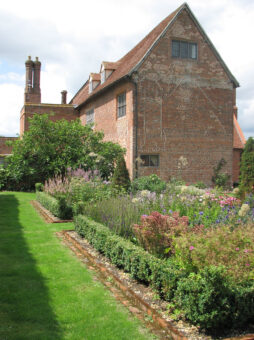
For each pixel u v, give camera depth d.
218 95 19.36
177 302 4.01
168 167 18.06
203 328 3.70
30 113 27.05
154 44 17.77
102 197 10.17
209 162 19.05
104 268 5.54
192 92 18.69
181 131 18.38
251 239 4.80
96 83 26.30
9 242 7.29
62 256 6.36
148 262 4.70
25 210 11.79
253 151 11.69
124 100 18.67
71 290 4.74
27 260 6.05
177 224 5.55
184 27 18.47
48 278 5.17
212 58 19.19
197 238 4.59
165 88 18.05
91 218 8.04
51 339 3.44
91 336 3.53
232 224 6.53
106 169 17.75
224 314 3.64
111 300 4.45
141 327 3.77
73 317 3.93
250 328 3.79
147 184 14.92
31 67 33.16
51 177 17.92
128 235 6.79
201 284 3.67
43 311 4.06
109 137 20.73
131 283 4.97
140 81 17.50
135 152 17.34
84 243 7.25
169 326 3.69
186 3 18.44
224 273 3.75
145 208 7.88
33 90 33.25
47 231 8.49
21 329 3.63
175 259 4.80
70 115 28.41
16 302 4.29
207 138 19.02
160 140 17.91
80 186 11.11
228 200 8.40
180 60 18.41
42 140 18.23
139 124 17.47
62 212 10.02
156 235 5.31
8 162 19.05
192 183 18.50
